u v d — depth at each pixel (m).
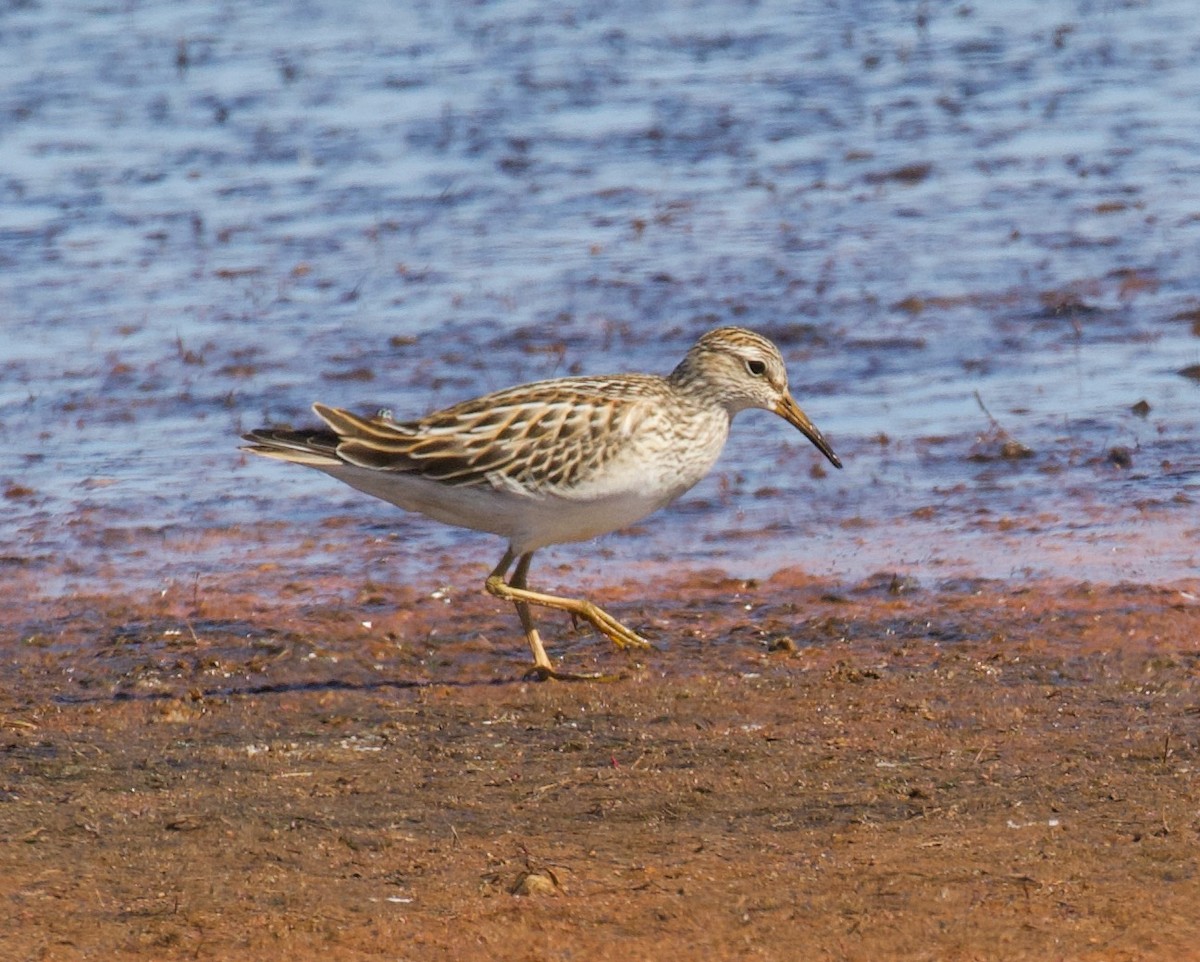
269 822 10.03
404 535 15.43
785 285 21.34
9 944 8.66
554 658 12.83
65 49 32.47
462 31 33.94
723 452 17.00
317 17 34.94
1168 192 24.27
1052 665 12.19
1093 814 9.78
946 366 18.97
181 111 28.92
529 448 12.37
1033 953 8.40
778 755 10.82
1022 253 22.14
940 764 10.59
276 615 13.71
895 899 8.90
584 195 25.03
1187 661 12.13
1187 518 14.90
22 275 22.28
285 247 23.16
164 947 8.62
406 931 8.73
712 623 13.35
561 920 8.78
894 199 24.53
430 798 10.33
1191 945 8.41
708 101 29.41
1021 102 29.08
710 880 9.16
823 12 35.38
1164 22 33.84
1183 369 18.47
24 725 11.68
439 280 21.84
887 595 13.66
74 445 17.56
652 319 20.39
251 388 18.80
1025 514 15.19
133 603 14.04
